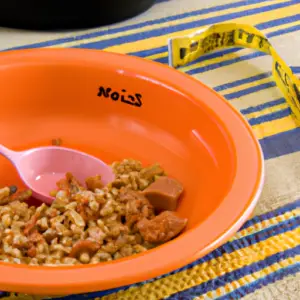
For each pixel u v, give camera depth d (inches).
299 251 20.6
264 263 20.3
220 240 18.7
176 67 25.3
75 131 22.9
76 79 22.7
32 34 26.4
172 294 19.6
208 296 19.7
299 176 22.4
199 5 28.3
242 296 19.7
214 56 26.0
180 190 21.2
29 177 21.6
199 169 21.9
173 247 18.5
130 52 25.8
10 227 20.3
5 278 17.8
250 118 23.9
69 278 17.9
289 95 24.0
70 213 20.4
